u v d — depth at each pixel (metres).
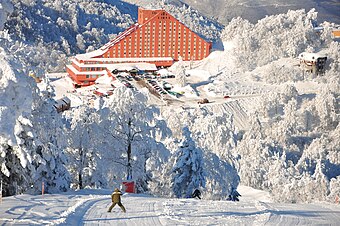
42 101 54.34
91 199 44.53
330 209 47.25
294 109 172.50
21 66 44.66
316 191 83.75
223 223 38.19
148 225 36.34
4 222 34.38
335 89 193.75
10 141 43.16
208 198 71.12
